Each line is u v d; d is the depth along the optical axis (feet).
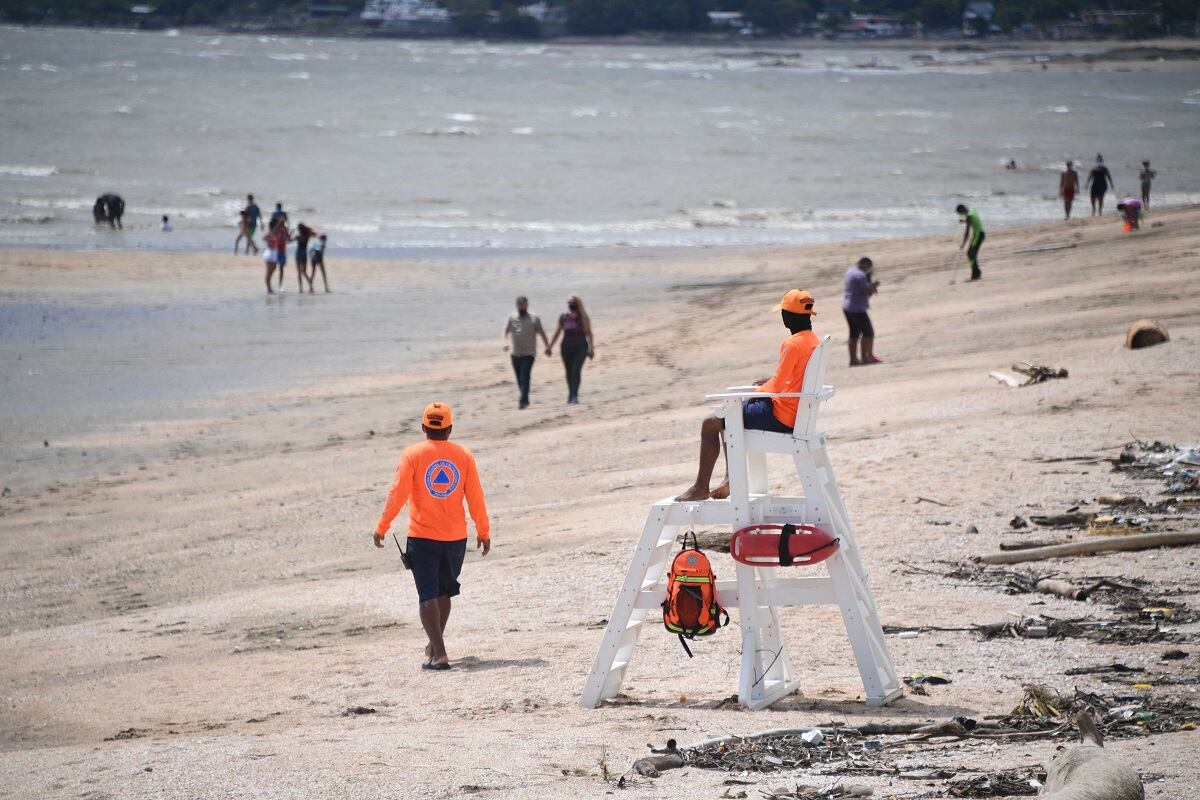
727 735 66.64
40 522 164.45
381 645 98.94
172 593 129.70
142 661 102.83
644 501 142.10
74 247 476.13
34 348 291.79
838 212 623.36
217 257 452.76
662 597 76.74
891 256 396.78
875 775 57.93
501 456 184.44
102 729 82.43
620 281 398.83
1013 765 57.62
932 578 101.81
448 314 342.64
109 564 143.13
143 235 522.88
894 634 87.81
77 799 59.77
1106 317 243.81
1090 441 144.15
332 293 379.55
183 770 63.52
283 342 302.66
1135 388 171.01
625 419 206.69
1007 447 144.66
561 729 70.03
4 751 79.77
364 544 143.43
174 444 209.67
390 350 293.43
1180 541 105.29
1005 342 234.79
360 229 556.92
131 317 334.65
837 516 76.02
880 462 142.72
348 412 231.50
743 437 75.05
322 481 179.73
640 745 65.51
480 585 113.29
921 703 72.95
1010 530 113.91
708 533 116.78
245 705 84.43
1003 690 74.64
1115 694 71.10
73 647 109.81
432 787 58.03
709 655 87.40
